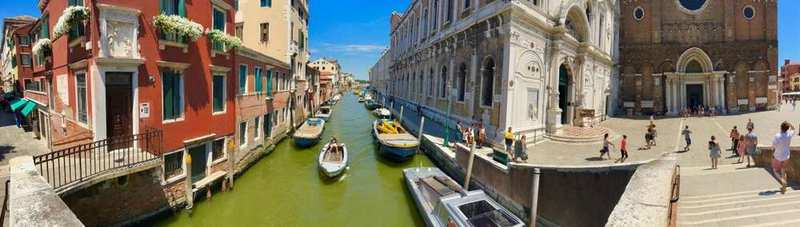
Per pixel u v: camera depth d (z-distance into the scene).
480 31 18.06
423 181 12.11
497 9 15.91
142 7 9.23
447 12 23.52
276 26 23.05
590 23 23.30
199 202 10.94
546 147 15.83
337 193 12.70
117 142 8.59
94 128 8.77
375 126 22.61
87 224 7.84
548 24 17.69
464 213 9.43
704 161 11.82
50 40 12.38
